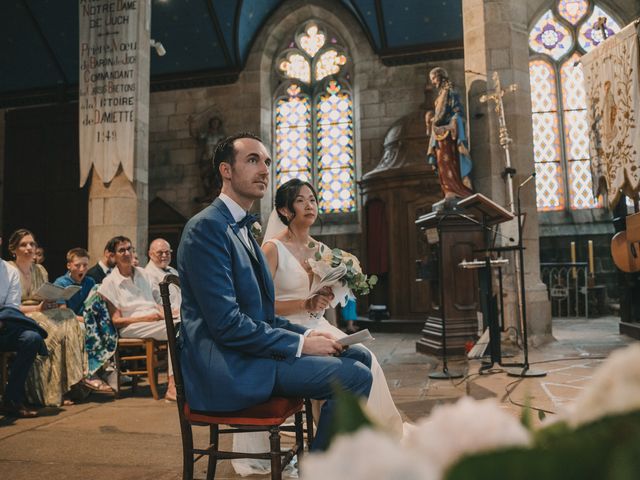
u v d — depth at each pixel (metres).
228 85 14.41
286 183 3.36
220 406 2.11
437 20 12.72
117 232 8.46
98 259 8.49
